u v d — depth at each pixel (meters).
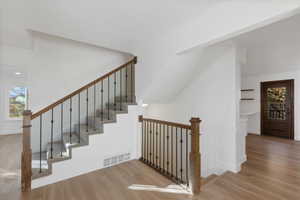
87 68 3.65
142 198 1.90
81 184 2.24
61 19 2.05
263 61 4.14
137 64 3.33
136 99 3.39
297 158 3.21
